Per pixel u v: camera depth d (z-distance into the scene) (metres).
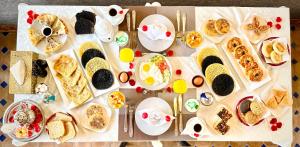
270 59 1.85
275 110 1.82
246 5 2.23
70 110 1.78
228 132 1.78
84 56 1.80
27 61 1.75
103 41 1.82
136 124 1.76
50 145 2.47
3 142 2.46
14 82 1.73
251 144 2.54
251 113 1.77
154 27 1.77
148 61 1.81
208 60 1.83
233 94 1.83
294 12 2.38
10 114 1.76
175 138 1.77
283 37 1.88
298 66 2.62
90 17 1.82
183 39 1.85
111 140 1.76
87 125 1.75
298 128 2.57
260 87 1.84
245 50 1.84
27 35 1.82
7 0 2.09
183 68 1.83
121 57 1.77
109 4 2.20
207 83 1.80
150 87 1.79
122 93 1.77
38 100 1.78
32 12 1.83
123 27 1.85
